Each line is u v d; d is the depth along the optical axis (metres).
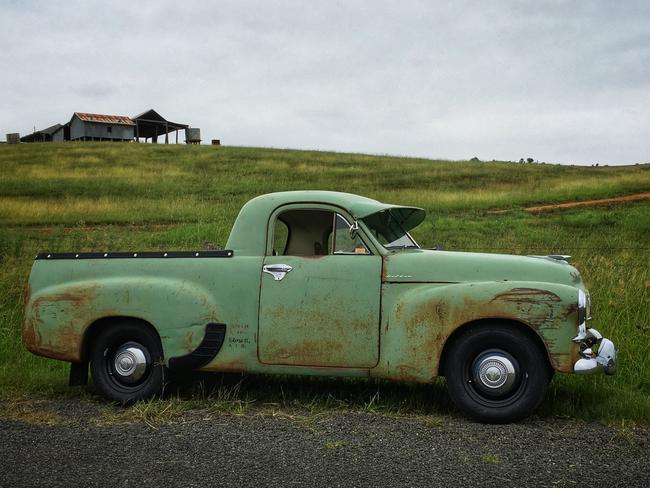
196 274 5.96
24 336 6.27
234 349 5.79
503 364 5.22
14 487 3.73
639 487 3.76
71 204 27.73
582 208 26.59
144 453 4.34
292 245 6.05
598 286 8.92
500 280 5.41
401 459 4.21
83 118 70.62
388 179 38.78
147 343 6.05
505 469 4.04
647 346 6.83
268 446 4.48
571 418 5.34
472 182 38.00
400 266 5.57
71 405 5.86
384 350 5.48
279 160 48.94
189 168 43.28
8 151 52.75
